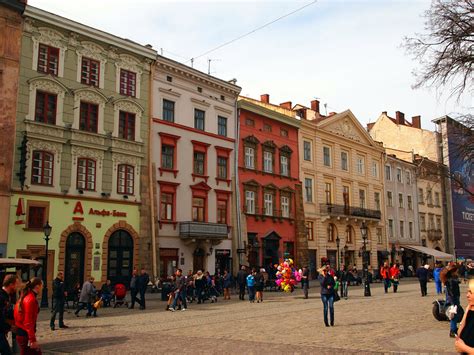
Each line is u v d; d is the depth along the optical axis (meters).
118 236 32.12
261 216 43.34
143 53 34.84
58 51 30.28
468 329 5.18
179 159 36.91
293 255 46.72
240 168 42.22
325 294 15.71
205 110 39.84
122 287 24.47
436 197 70.94
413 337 12.73
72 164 30.06
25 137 27.66
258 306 23.75
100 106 32.09
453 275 14.41
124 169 33.06
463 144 20.02
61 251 28.83
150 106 35.12
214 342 12.76
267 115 45.47
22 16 28.47
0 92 27.08
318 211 50.22
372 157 59.81
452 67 16.64
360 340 12.55
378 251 57.56
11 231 26.80
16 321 8.81
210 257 38.12
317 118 54.91
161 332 15.02
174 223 35.72
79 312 22.02
